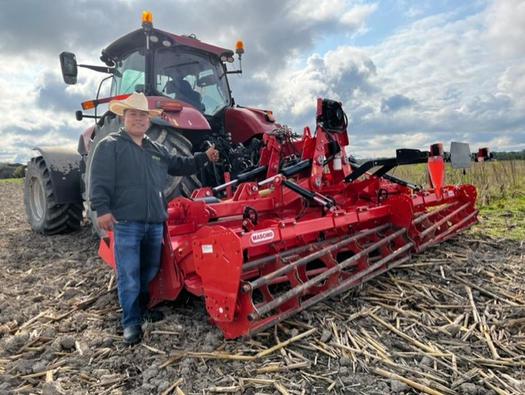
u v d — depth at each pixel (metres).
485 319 2.93
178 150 3.97
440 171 3.29
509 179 9.51
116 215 2.72
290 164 4.19
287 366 2.35
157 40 4.77
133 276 2.74
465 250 4.43
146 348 2.60
